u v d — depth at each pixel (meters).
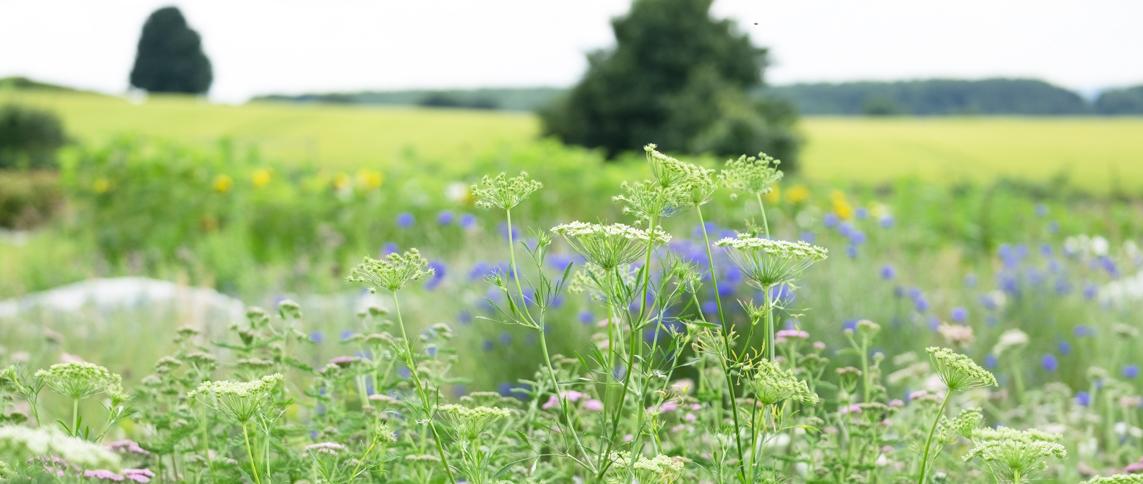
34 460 2.59
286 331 3.69
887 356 6.86
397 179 14.48
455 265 9.08
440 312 7.75
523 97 106.44
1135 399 5.18
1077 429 5.32
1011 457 2.60
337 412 3.46
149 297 9.12
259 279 11.37
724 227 11.59
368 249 12.92
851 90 111.81
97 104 64.38
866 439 3.55
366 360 3.56
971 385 2.65
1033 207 15.84
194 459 3.22
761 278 2.63
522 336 6.65
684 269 2.68
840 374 3.71
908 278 10.02
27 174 24.39
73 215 14.93
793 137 36.84
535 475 3.03
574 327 6.69
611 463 2.60
